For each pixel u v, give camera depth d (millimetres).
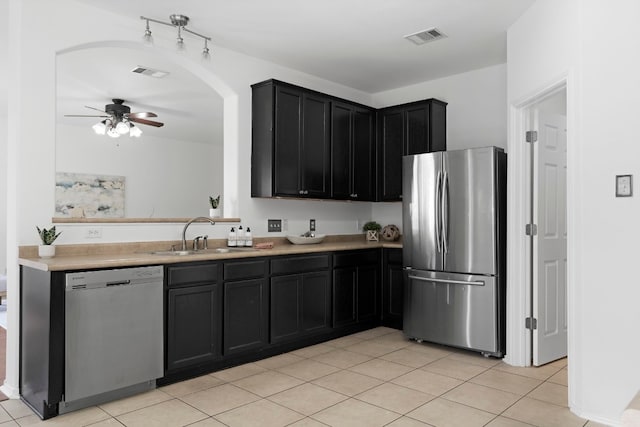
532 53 3219
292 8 3322
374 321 4762
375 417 2615
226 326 3408
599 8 2541
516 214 3561
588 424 2514
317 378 3262
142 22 3525
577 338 2645
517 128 3557
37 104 3002
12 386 2959
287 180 4184
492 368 3504
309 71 4699
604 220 2516
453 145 4824
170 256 3150
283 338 3809
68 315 2602
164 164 8703
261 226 4379
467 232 3838
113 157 7992
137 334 2879
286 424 2523
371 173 5012
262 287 3660
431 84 5008
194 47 3859
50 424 2525
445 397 2916
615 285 2477
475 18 3477
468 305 3822
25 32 2961
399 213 5258
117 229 3383
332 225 5098
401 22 3553
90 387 2684
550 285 3666
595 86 2551
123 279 2816
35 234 2982
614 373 2482
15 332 2934
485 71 4602
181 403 2807
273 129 4082
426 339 4086
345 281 4375
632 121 2418
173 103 6160
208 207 9359
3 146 6918
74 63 4527
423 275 4109
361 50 4137
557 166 3771
